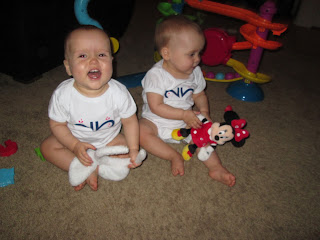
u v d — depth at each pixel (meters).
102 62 0.87
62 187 1.02
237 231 0.93
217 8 1.45
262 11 1.35
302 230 0.95
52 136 1.06
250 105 1.56
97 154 0.97
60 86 0.97
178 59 1.08
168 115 1.13
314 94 1.70
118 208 0.97
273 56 2.12
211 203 1.01
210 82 1.75
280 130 1.39
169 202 1.00
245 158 1.22
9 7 1.29
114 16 1.84
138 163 0.98
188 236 0.90
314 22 2.68
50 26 1.48
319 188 1.11
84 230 0.89
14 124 1.26
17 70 1.50
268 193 1.07
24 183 1.01
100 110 0.96
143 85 1.19
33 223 0.90
